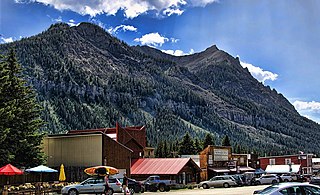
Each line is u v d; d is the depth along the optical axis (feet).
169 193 136.36
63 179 139.23
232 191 143.54
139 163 207.92
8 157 137.39
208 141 406.82
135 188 141.79
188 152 402.52
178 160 204.23
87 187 122.01
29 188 126.31
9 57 158.92
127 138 212.43
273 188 67.41
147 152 291.38
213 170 242.17
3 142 141.49
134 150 217.77
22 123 150.71
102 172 126.52
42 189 123.95
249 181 209.36
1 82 142.51
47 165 176.86
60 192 132.57
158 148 413.39
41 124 160.97
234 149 495.00
